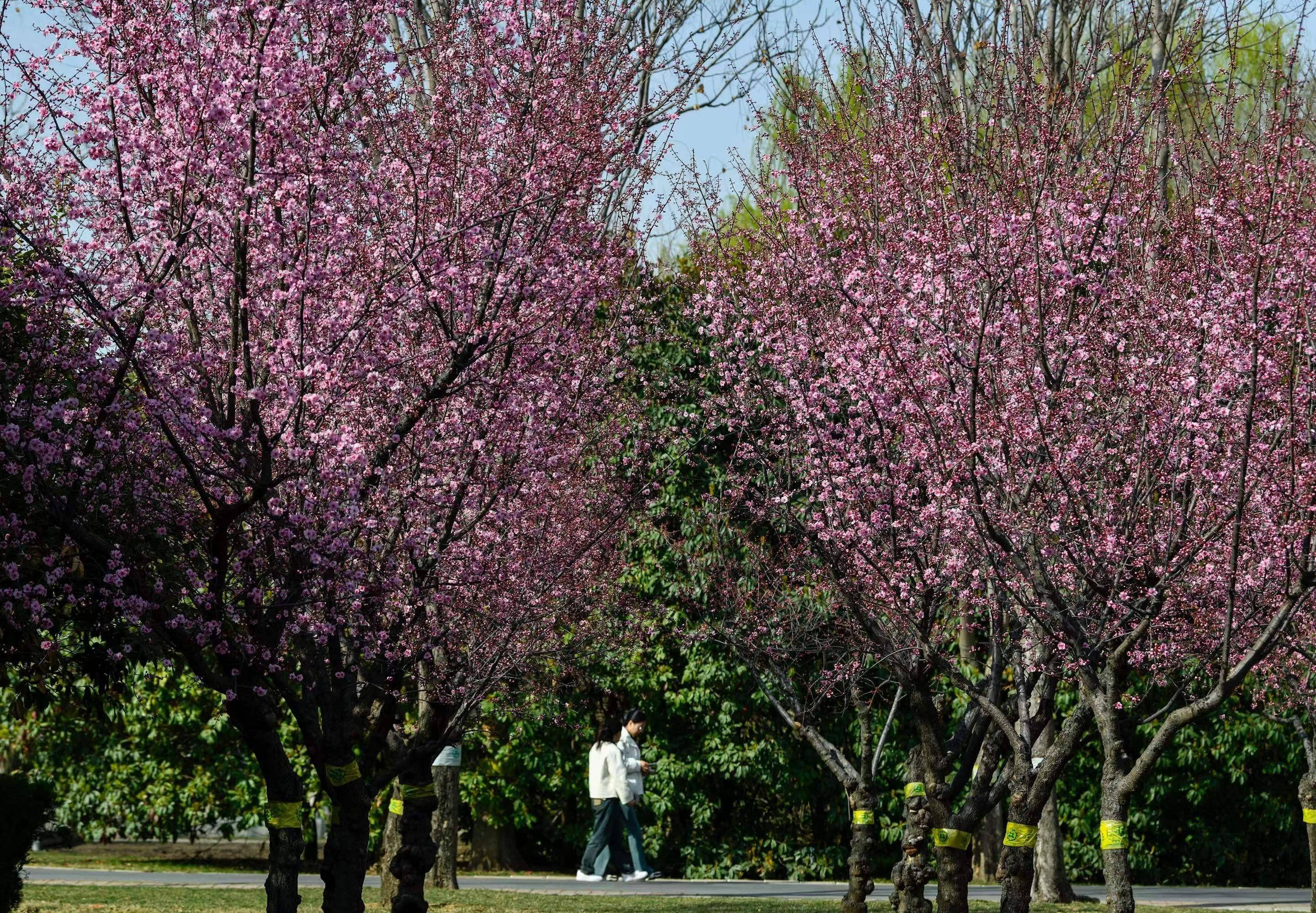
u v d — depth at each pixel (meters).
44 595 9.99
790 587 18.56
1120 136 13.91
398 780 15.66
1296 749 26.27
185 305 10.89
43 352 10.13
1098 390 13.30
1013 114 14.10
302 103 10.34
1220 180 13.13
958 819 15.20
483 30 12.45
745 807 27.80
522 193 12.06
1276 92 12.66
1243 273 12.37
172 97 9.97
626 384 16.98
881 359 13.12
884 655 15.61
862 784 18.50
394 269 11.17
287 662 12.16
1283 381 11.96
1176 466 12.57
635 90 13.53
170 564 10.76
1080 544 12.65
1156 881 27.34
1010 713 16.03
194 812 26.80
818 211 15.28
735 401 17.34
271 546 10.89
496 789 26.91
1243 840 27.31
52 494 9.83
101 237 10.02
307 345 10.77
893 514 14.30
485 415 12.29
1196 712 12.65
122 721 26.52
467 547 12.74
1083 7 16.66
